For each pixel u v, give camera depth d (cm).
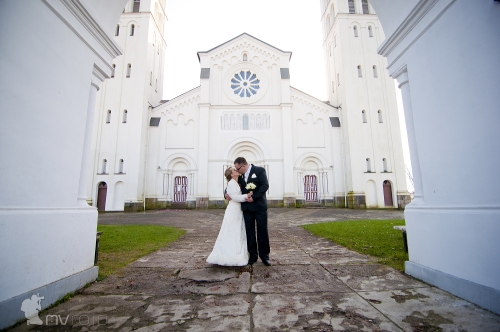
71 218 332
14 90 255
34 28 283
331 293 311
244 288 333
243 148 2555
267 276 383
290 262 463
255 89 2681
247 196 440
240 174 471
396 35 418
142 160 2280
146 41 2425
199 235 823
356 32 2550
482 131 279
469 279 287
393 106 2419
